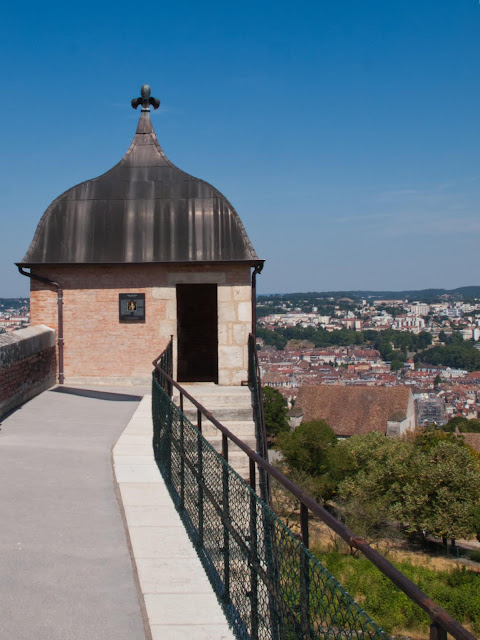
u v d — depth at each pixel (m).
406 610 17.52
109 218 13.44
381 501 40.84
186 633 4.47
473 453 49.81
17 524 6.27
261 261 13.18
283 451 48.31
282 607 3.60
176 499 6.95
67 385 13.55
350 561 20.78
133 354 13.55
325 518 2.90
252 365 12.98
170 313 13.48
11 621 4.53
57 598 4.88
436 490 38.88
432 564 35.53
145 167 13.98
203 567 5.45
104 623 4.55
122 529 6.21
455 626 2.00
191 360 16.97
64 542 5.88
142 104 14.48
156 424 8.72
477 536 38.97
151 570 5.37
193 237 13.30
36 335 12.48
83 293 13.56
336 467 46.38
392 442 45.91
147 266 13.41
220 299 13.36
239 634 4.44
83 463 8.31
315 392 76.75
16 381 11.53
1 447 8.98
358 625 2.58
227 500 4.92
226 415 11.55
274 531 3.78
